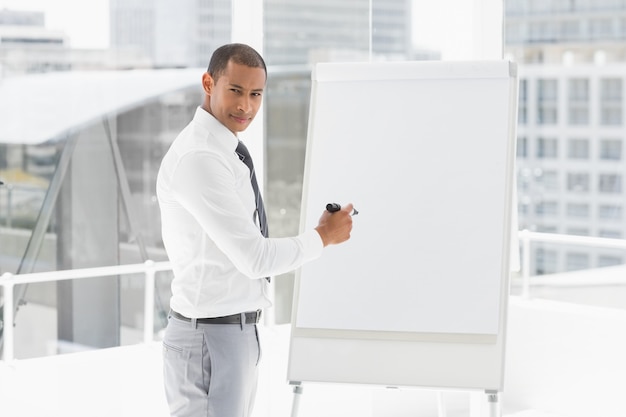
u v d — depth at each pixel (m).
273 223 4.37
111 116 3.81
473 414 3.60
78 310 3.79
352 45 4.30
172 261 2.27
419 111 2.53
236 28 3.95
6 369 3.31
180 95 3.97
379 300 2.43
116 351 3.61
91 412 3.52
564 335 3.96
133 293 3.94
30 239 3.66
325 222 2.29
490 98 2.49
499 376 2.30
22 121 3.61
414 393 3.90
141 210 3.91
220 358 2.20
